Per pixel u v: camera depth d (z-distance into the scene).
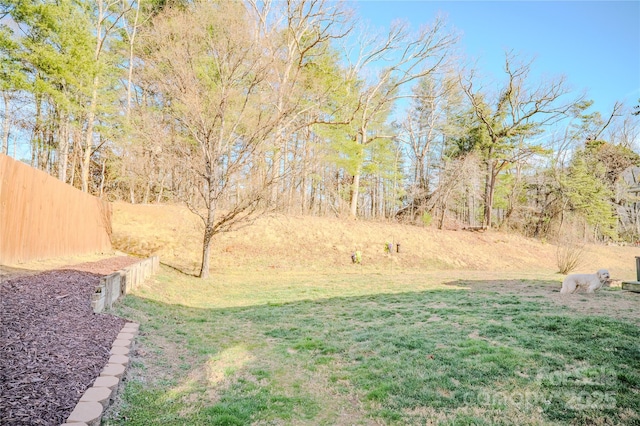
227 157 13.99
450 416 3.08
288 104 14.29
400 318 6.87
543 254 24.47
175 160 12.36
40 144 19.05
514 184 33.38
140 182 19.61
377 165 26.95
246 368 4.45
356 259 18.02
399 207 35.34
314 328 6.44
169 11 15.62
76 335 4.02
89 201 12.30
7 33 12.34
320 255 18.11
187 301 9.12
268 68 13.20
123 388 3.39
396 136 26.20
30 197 7.75
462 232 25.36
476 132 30.30
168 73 12.48
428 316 6.84
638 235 38.03
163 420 3.00
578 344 4.53
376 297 9.54
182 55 12.16
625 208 39.09
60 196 9.54
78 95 15.80
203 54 13.42
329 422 3.13
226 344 5.46
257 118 13.06
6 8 12.91
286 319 7.22
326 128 22.30
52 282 6.03
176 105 13.31
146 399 3.35
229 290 11.15
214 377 4.12
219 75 13.69
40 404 2.46
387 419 3.13
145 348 4.69
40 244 8.34
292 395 3.67
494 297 8.60
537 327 5.43
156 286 9.61
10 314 4.07
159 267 12.81
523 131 27.78
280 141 15.09
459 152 31.94
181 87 12.14
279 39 16.39
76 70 14.05
